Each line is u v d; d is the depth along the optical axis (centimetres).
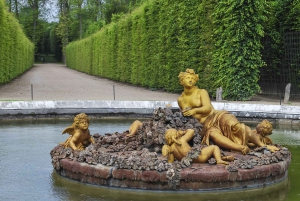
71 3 6175
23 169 536
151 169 420
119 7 4350
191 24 1761
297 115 1024
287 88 1447
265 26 1831
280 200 396
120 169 431
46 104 1114
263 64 1592
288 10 1767
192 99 528
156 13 2216
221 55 1577
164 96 1825
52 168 543
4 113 1070
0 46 2186
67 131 525
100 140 559
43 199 398
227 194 413
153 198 397
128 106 1140
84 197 402
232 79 1568
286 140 795
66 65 6644
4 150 671
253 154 479
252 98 1689
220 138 486
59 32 6912
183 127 497
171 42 1970
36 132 880
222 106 1089
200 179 416
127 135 562
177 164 425
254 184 442
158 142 491
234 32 1538
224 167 429
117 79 3056
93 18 6225
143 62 2394
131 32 2678
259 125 550
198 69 1722
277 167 461
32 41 6781
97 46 3794
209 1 1641
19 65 3375
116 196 404
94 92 2042
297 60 1689
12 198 403
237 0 1501
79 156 472
